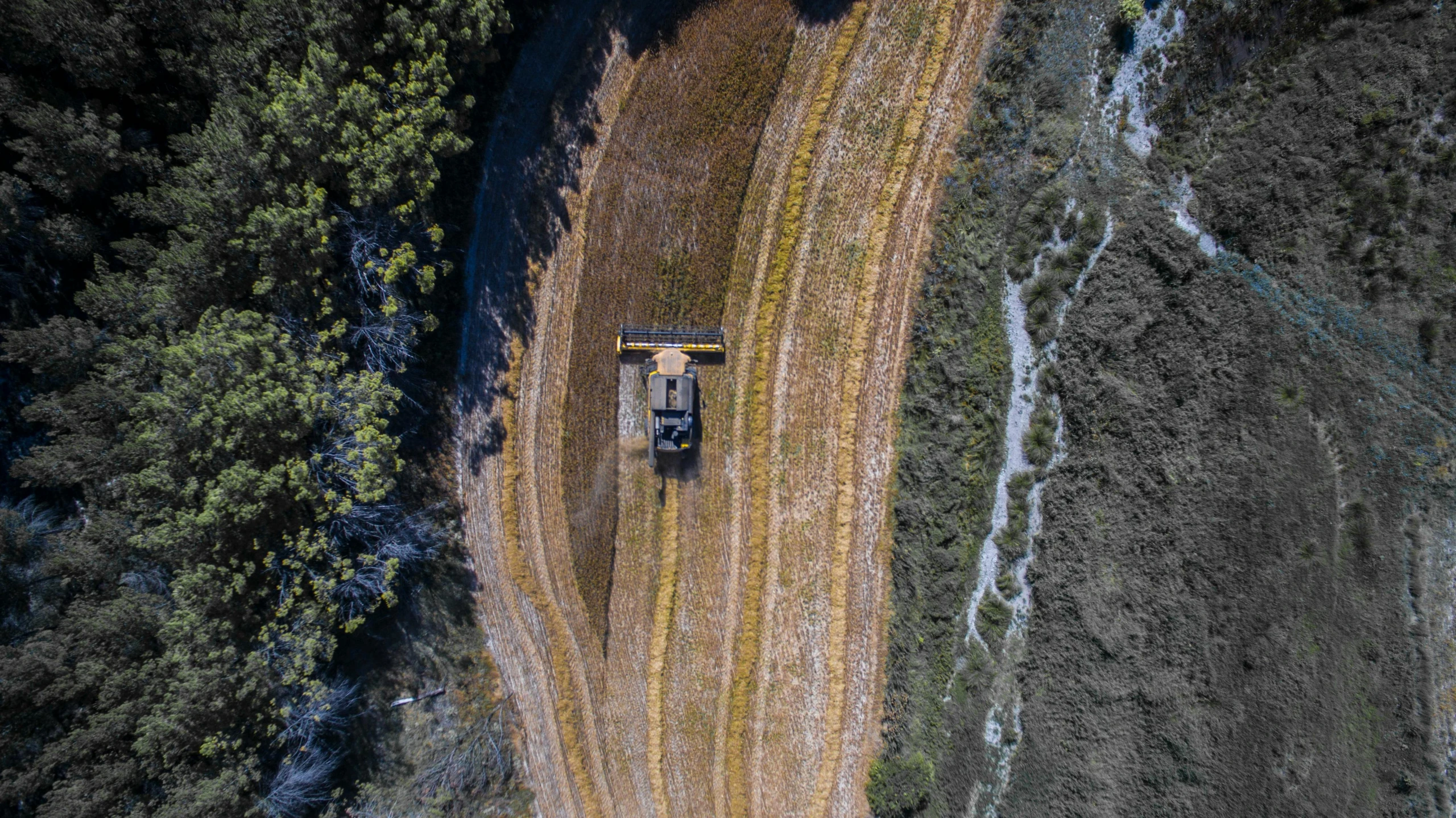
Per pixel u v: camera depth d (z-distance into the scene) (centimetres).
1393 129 2822
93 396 2756
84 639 2808
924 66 3400
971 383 3347
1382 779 2836
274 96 2819
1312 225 2934
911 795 3381
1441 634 2823
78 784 2769
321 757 3325
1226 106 3036
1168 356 3089
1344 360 2917
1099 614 3177
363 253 3055
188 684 2800
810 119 3456
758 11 3406
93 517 2970
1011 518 3322
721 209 3453
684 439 3431
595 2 3453
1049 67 3259
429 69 2934
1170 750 3072
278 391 2775
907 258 3441
